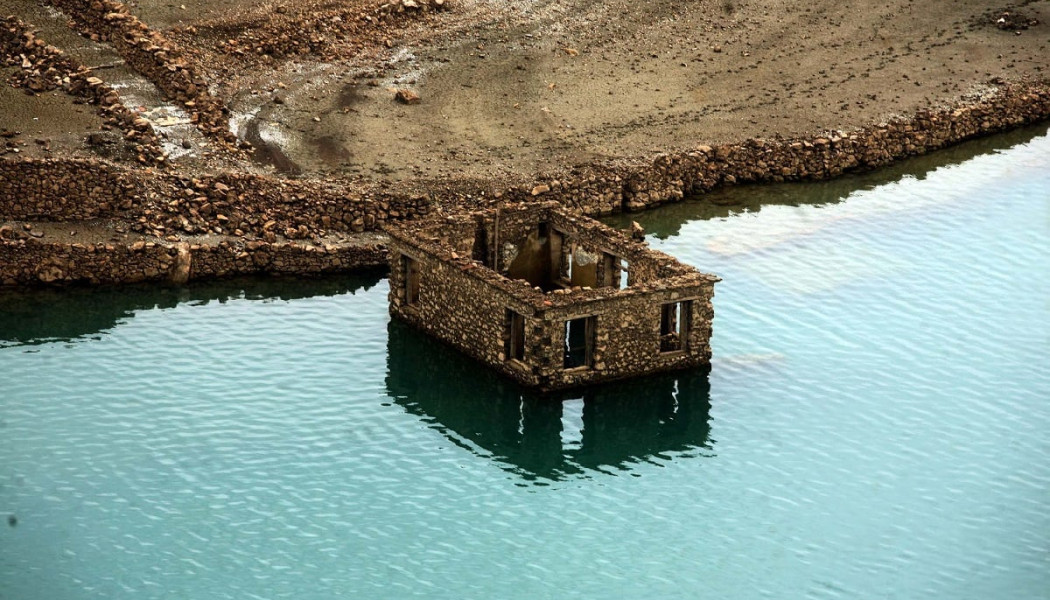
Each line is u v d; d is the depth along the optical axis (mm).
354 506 83750
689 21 142250
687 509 84312
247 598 76188
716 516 83688
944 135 130250
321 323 101125
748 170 122750
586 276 103312
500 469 87750
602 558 80125
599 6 142875
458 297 96000
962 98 133625
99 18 123375
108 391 92812
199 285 104688
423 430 90875
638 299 92750
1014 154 129250
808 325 101625
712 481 86812
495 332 93812
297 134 118312
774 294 105312
